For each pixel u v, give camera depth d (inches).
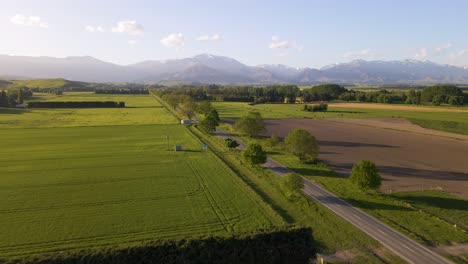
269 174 2687.0
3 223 1739.7
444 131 5093.5
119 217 1823.3
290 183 2097.7
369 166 2202.3
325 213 1900.8
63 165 2901.1
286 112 7775.6
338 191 2290.8
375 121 6195.9
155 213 1879.9
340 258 1416.1
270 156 3366.1
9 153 3351.4
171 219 1796.3
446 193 2294.5
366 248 1503.4
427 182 2554.1
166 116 6835.6
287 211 1927.9
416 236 1617.9
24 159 3105.3
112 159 3134.8
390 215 1892.2
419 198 2193.7
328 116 6988.2
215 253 1222.9
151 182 2447.1
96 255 1147.9
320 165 2989.7
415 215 1893.5
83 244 1515.7
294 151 3090.6
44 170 2741.1
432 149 3791.8
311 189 2335.1
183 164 2962.6
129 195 2174.0
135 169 2792.8
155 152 3452.3
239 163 3051.2
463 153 3585.1
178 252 1198.9
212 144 3993.6
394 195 2250.2
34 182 2429.9
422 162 3171.8
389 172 2824.8
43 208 1947.6
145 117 6628.9
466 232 1679.4
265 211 1904.5
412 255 1453.0
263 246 1269.7
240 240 1264.8
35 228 1680.6
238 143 4079.7
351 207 2003.0
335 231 1668.3
